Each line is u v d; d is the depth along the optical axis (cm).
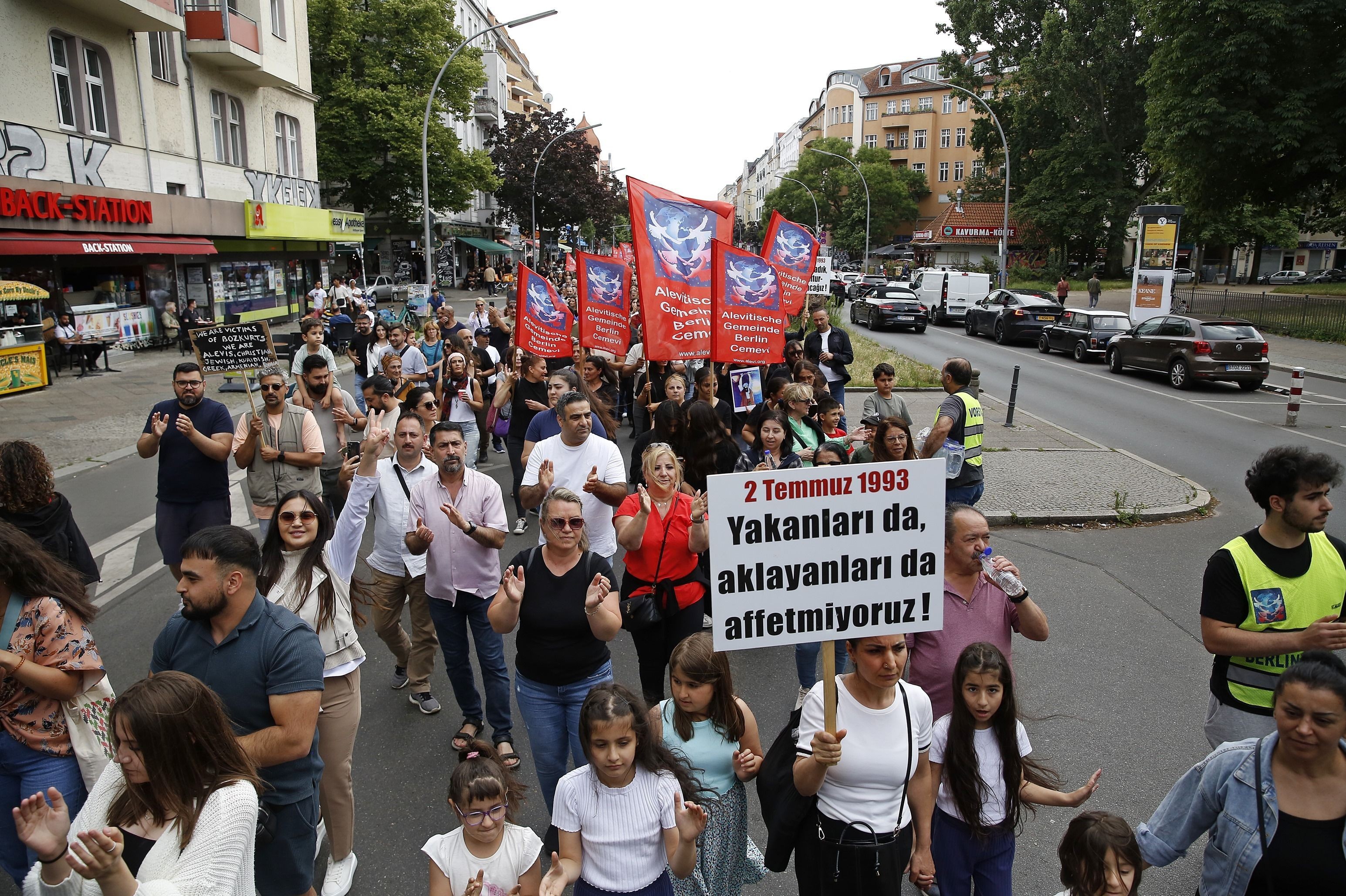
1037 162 5350
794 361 1052
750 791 518
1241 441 1514
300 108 3381
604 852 329
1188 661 680
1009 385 2155
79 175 2148
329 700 416
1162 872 443
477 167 4506
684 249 838
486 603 539
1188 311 3422
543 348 1120
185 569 324
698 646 349
